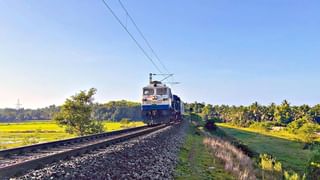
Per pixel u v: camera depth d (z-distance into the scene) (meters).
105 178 11.55
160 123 41.97
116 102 145.12
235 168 24.06
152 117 41.09
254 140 76.50
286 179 28.30
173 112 48.34
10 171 9.46
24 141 46.97
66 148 16.47
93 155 13.13
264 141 75.69
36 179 8.89
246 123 148.00
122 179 12.57
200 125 77.19
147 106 41.09
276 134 101.12
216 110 197.25
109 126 81.19
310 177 28.17
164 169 17.92
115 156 14.34
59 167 10.28
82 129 60.31
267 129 120.94
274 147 64.31
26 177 8.94
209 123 74.06
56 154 12.20
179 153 26.70
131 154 16.38
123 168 13.70
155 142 23.50
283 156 50.78
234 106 189.12
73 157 13.24
